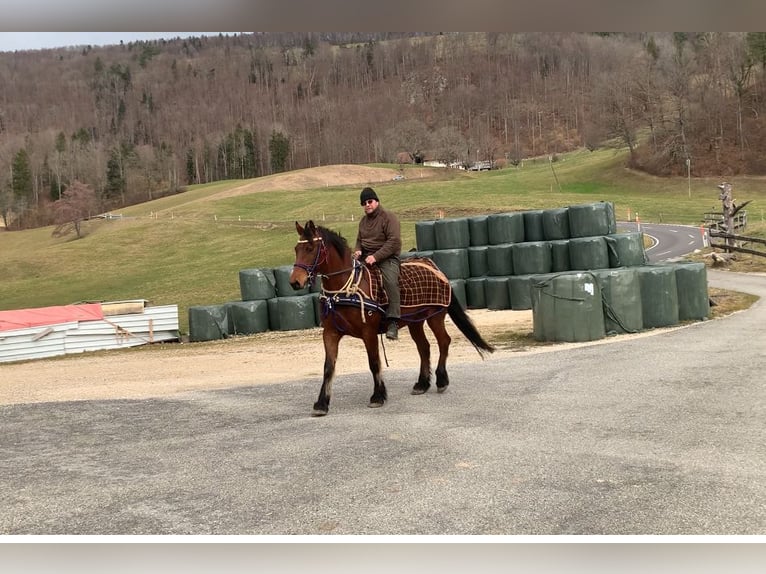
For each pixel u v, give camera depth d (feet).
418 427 16.75
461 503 11.03
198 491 12.39
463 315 22.71
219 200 223.10
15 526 10.85
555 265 52.70
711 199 164.14
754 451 13.53
